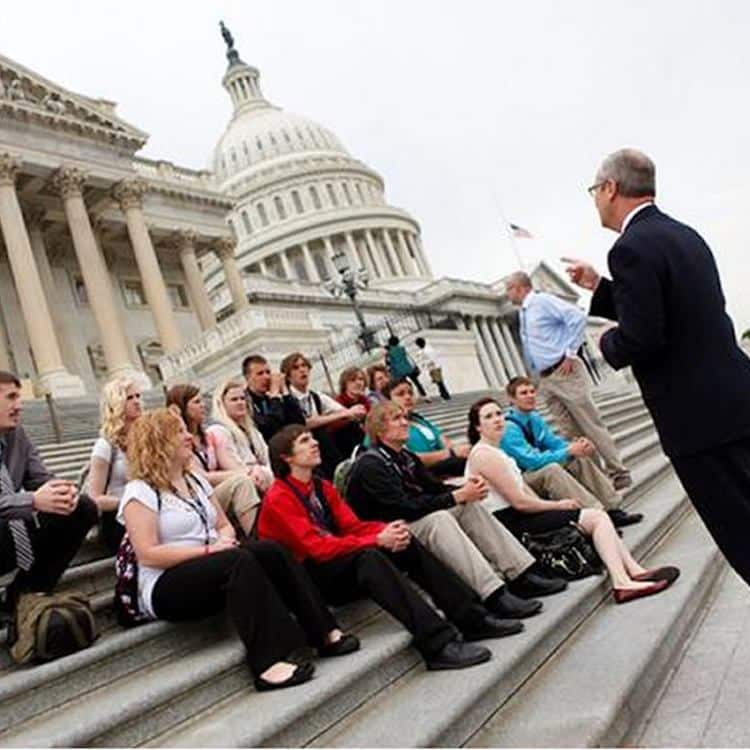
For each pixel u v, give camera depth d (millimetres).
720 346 3303
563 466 7113
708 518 3322
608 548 5406
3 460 4730
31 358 32156
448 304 60500
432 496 5176
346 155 92125
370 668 3842
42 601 3992
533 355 8258
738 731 3219
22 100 30047
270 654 3807
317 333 28391
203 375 27375
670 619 4477
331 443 7574
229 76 99125
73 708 3580
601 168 3711
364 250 82250
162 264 40125
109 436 5453
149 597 4219
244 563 4008
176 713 3510
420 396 21109
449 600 4527
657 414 3408
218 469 6047
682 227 3500
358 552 4555
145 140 34125
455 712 3391
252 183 85438
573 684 3822
